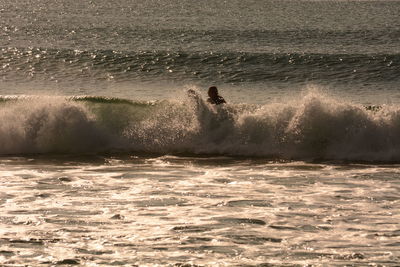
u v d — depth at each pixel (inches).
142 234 1163.3
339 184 1565.0
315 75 3627.0
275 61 3887.8
